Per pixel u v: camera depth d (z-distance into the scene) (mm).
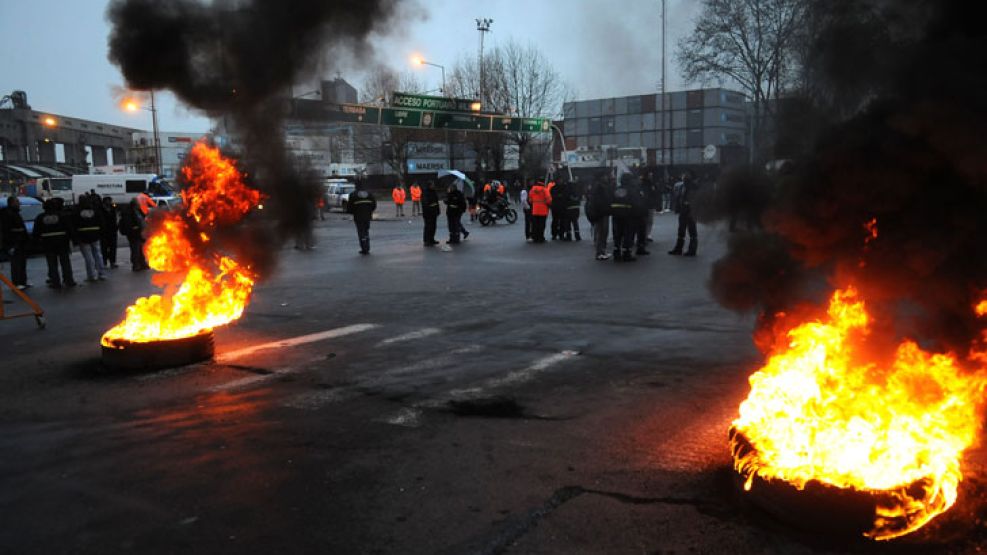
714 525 3176
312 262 14969
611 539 3094
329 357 6562
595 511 3359
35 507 3568
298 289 11062
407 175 48781
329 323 8234
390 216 34531
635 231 13477
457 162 56438
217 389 5590
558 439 4324
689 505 3385
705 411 4727
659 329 7340
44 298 11227
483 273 12406
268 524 3334
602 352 6449
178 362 6305
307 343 7180
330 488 3715
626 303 8945
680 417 4629
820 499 2996
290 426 4684
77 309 10070
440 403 5109
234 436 4523
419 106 32594
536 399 5133
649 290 9898
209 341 6539
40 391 5684
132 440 4492
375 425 4672
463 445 4273
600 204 13539
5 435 4637
